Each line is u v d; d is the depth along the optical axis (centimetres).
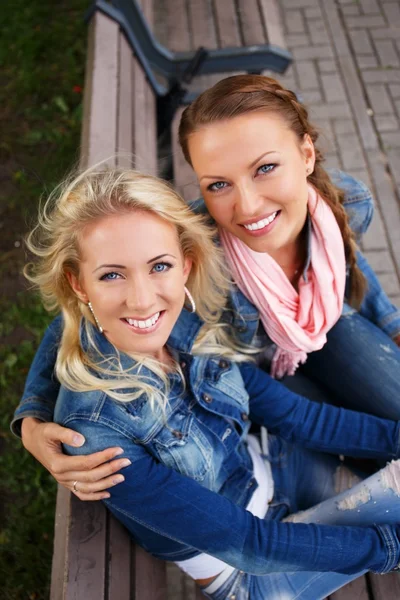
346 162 378
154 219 151
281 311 195
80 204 150
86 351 165
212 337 186
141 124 289
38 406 177
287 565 165
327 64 430
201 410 180
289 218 177
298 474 204
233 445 184
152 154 285
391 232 344
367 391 215
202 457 174
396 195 361
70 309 166
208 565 180
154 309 150
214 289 186
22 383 308
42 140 400
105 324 155
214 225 194
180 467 171
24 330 325
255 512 188
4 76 435
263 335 208
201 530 160
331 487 204
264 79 170
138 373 166
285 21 459
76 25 455
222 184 171
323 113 402
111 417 160
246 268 189
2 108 418
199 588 194
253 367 201
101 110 268
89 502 179
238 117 163
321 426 199
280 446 204
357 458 220
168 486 159
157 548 177
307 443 200
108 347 166
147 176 157
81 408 159
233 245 189
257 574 168
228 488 186
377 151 382
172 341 179
